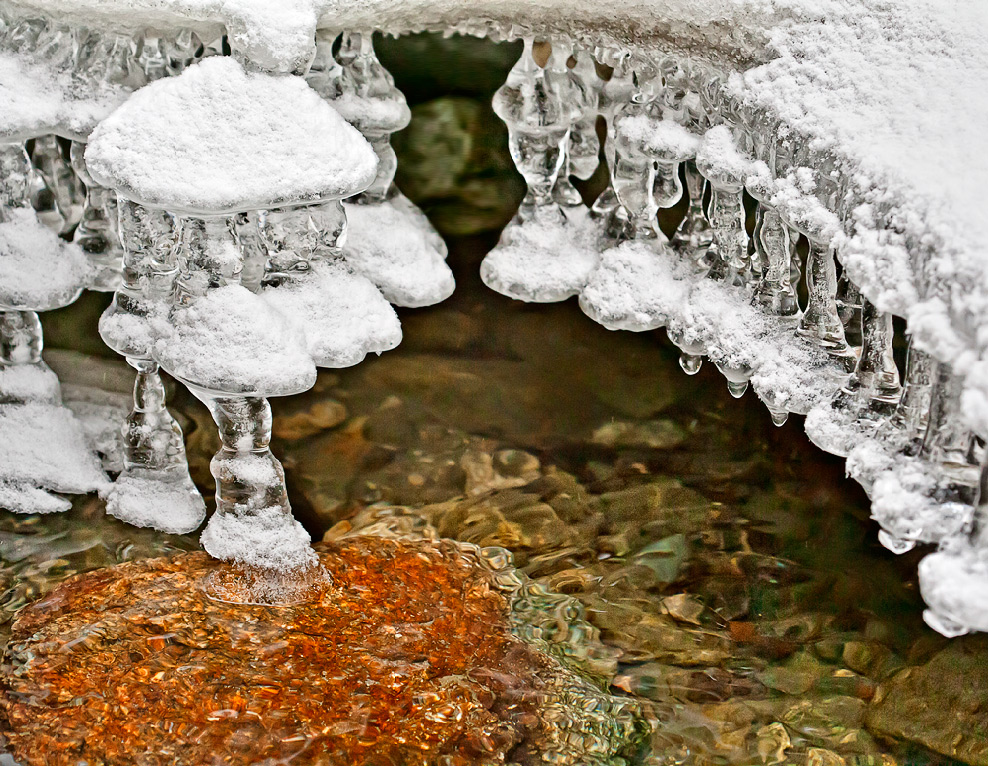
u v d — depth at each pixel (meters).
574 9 2.48
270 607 2.52
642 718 2.44
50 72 2.49
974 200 2.23
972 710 2.45
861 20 2.36
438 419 2.78
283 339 2.41
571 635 2.52
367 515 2.65
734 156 2.42
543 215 2.65
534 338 2.90
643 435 2.75
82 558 2.58
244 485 2.48
